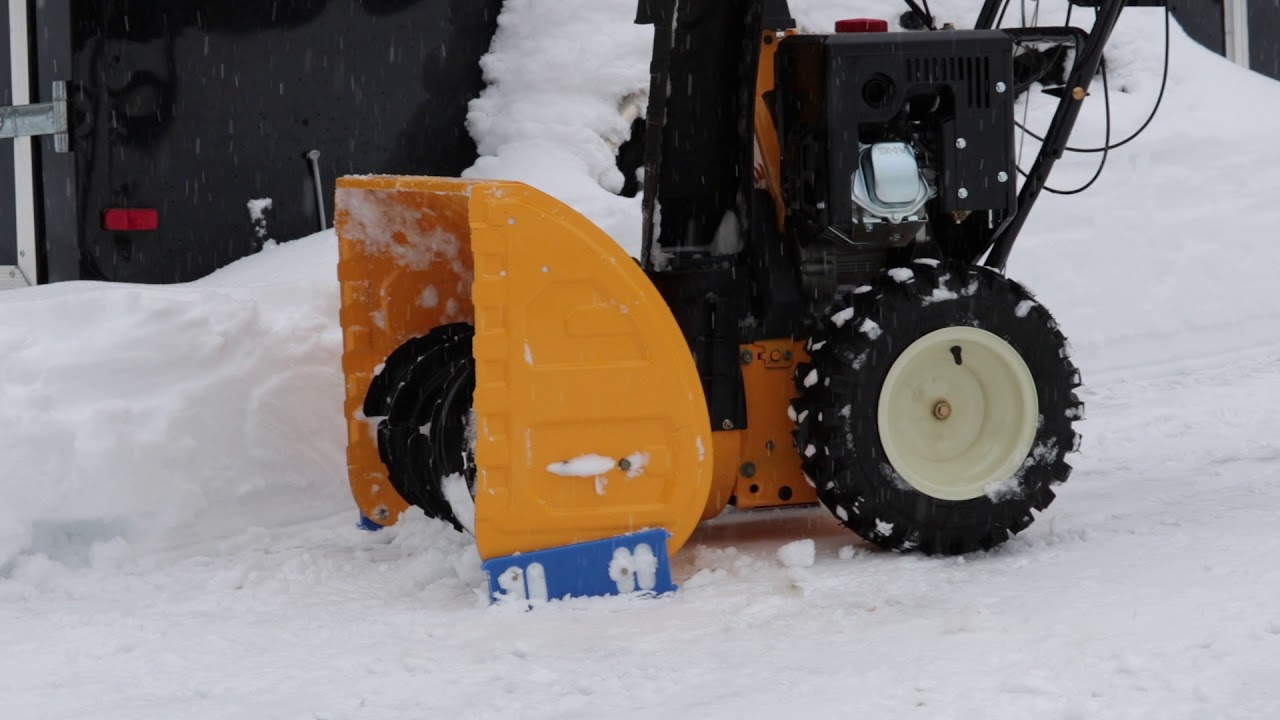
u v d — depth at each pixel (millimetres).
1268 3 12367
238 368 6098
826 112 4934
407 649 4164
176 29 8406
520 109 9562
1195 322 9273
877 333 4914
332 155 9156
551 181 8977
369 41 9297
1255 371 8703
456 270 5883
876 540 5031
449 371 5285
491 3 9938
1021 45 5293
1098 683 3469
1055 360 5117
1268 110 10516
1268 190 9844
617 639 4172
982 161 5035
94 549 5426
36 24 8141
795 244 5211
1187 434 7086
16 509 5383
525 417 4551
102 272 8164
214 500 5816
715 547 5336
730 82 5199
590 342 4602
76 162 8039
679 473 4691
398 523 5734
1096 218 9422
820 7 10180
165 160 8391
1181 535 4992
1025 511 5082
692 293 5066
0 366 5605
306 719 3572
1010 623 4062
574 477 4621
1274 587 4188
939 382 5098
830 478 4938
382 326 5797
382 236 5734
